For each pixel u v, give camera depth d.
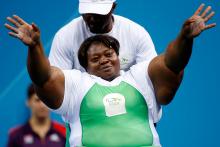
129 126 13.29
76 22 16.62
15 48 25.14
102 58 13.94
